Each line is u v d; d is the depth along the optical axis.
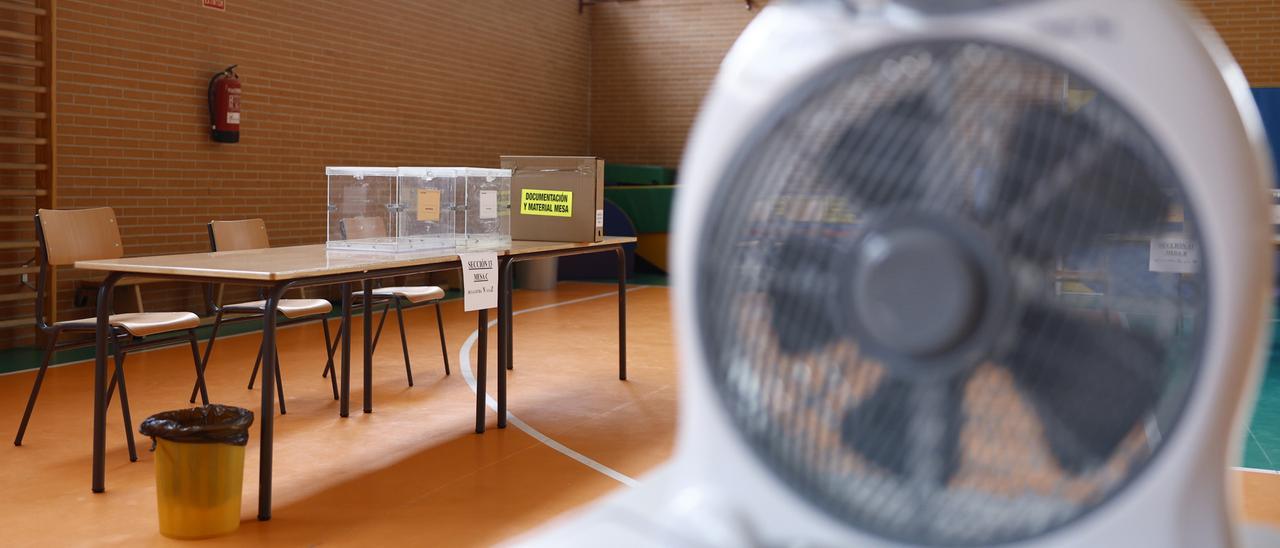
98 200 6.84
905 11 0.52
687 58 12.59
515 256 4.47
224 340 6.61
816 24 0.54
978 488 0.53
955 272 0.50
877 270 0.52
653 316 8.15
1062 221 0.50
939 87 0.51
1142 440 0.51
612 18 12.95
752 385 0.56
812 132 0.54
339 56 8.88
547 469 3.78
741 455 0.57
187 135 7.47
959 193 0.51
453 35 10.37
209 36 7.60
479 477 3.66
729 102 0.56
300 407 4.75
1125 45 0.49
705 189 0.56
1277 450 4.02
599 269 11.21
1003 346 0.51
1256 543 0.82
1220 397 0.49
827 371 0.54
